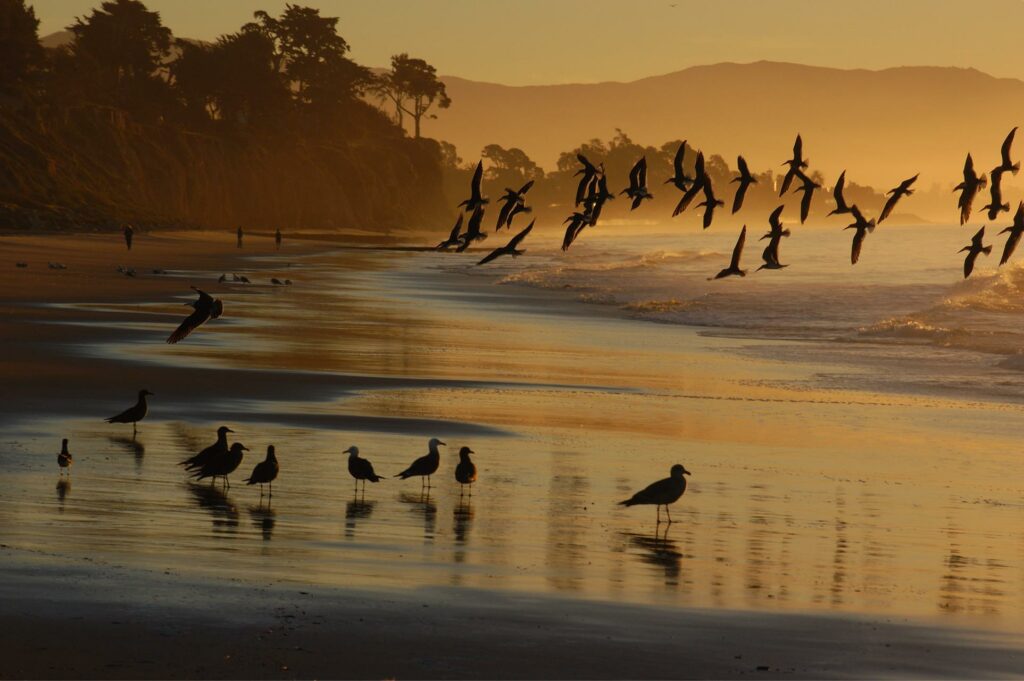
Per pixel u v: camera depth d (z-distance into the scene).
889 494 30.58
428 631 17.22
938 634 18.56
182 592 18.47
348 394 44.62
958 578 22.47
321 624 17.22
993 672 16.69
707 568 22.50
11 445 31.92
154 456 31.50
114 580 18.92
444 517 26.27
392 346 63.53
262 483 27.89
